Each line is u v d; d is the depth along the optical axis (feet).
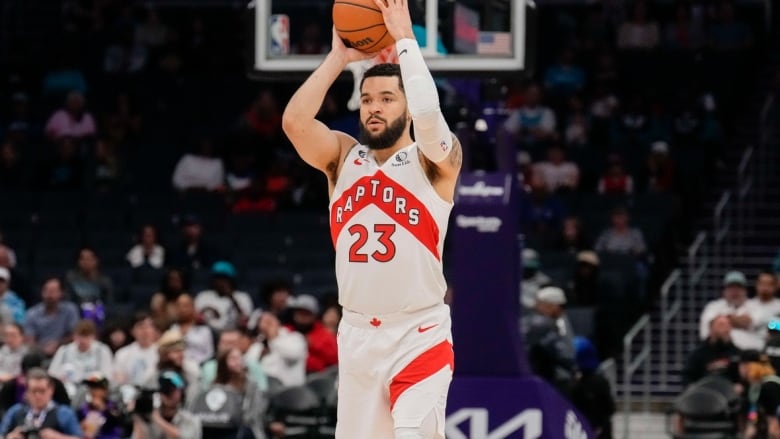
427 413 29.81
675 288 86.74
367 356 30.22
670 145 97.55
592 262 78.28
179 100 104.58
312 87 30.60
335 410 64.75
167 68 107.14
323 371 68.33
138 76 106.22
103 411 59.77
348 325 30.63
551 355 60.75
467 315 48.60
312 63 45.47
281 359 67.26
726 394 63.26
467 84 49.21
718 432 63.00
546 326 61.36
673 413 65.26
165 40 108.88
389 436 30.53
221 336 64.59
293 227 90.53
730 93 101.86
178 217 91.81
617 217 85.71
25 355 62.49
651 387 79.51
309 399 64.69
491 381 48.16
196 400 60.85
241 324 72.43
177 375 59.72
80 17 111.45
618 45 106.11
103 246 89.56
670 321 84.84
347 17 30.63
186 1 113.91
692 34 106.42
